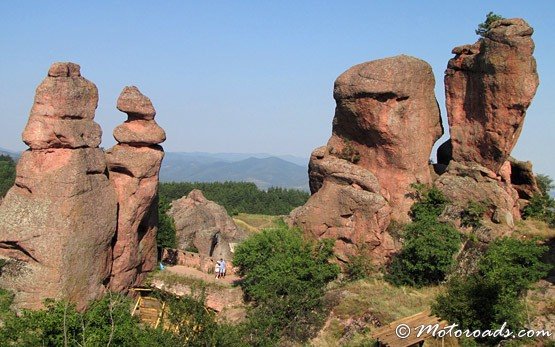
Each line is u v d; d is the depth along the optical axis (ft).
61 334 81.20
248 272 125.90
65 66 115.75
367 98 131.85
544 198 139.03
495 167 130.41
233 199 426.92
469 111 134.31
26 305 108.58
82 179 113.60
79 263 112.37
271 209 398.21
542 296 95.55
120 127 129.49
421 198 131.13
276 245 124.77
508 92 123.34
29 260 111.96
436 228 117.60
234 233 221.46
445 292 101.40
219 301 127.54
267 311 105.70
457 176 132.46
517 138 129.90
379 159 135.03
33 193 112.98
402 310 100.73
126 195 125.59
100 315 88.12
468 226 123.65
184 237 196.44
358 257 125.80
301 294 110.32
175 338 79.61
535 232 120.88
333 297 110.52
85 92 118.62
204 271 144.97
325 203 132.57
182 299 88.53
